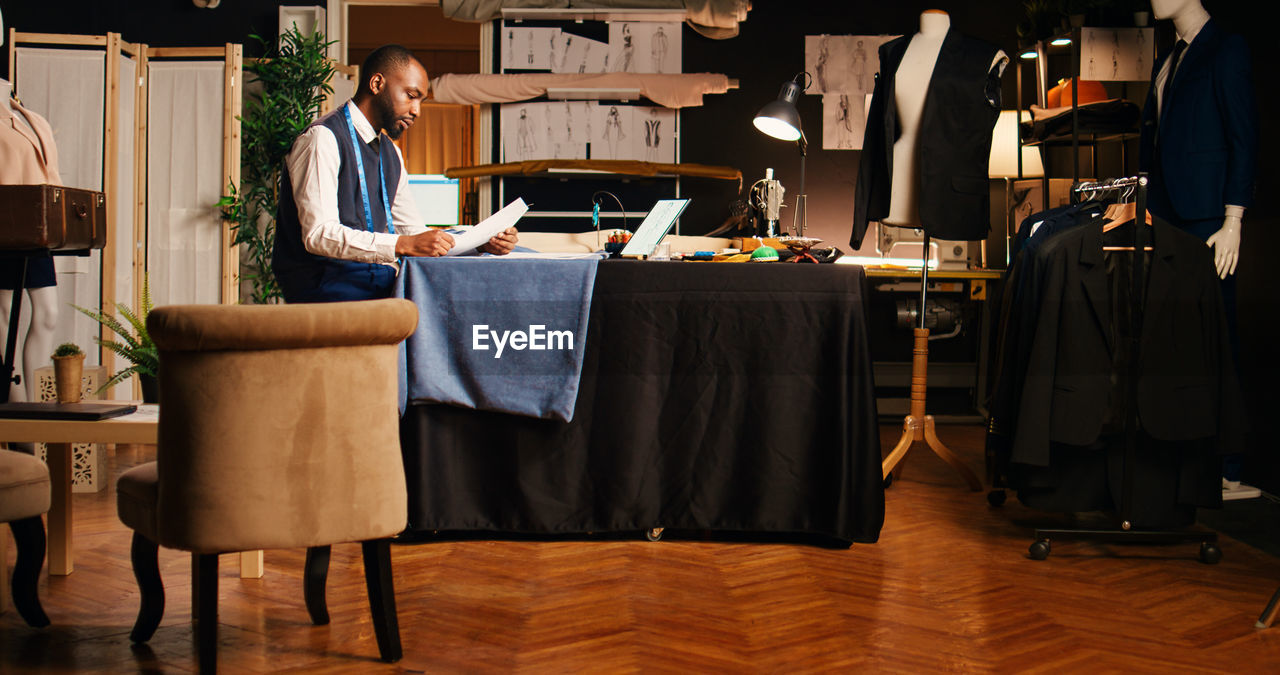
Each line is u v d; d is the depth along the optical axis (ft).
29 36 16.25
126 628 6.84
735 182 19.49
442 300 8.43
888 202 11.58
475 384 8.46
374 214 8.46
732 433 8.84
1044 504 9.23
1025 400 8.79
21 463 6.57
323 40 19.54
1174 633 6.92
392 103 8.46
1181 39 11.55
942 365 18.71
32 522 6.69
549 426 8.71
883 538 9.47
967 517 10.44
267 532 5.44
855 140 19.44
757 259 10.32
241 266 19.51
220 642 6.52
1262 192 12.15
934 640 6.70
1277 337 11.78
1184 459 8.93
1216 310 8.75
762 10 19.48
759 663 6.23
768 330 8.80
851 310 8.77
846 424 8.75
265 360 5.38
